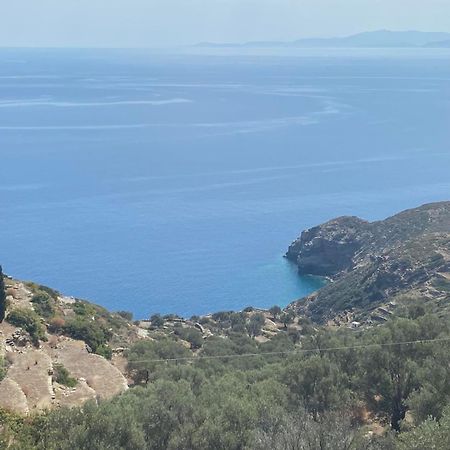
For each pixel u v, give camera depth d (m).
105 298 149.12
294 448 25.50
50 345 52.16
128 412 28.50
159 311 144.25
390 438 29.25
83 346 54.09
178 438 28.88
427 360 38.97
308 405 37.88
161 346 61.91
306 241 186.50
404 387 39.69
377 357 40.59
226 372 50.25
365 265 157.25
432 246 141.62
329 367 40.91
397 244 164.38
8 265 166.12
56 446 25.72
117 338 63.56
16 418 29.88
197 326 103.38
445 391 34.78
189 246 189.88
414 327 42.59
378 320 110.06
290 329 108.94
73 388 40.88
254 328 106.12
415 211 186.88
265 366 53.06
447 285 119.88
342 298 142.25
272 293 164.38
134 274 164.38
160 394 32.53
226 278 168.38
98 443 26.09
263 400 33.28
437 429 25.52
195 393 38.50
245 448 28.08
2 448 25.59
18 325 52.38
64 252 178.00
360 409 41.69
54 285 155.25
